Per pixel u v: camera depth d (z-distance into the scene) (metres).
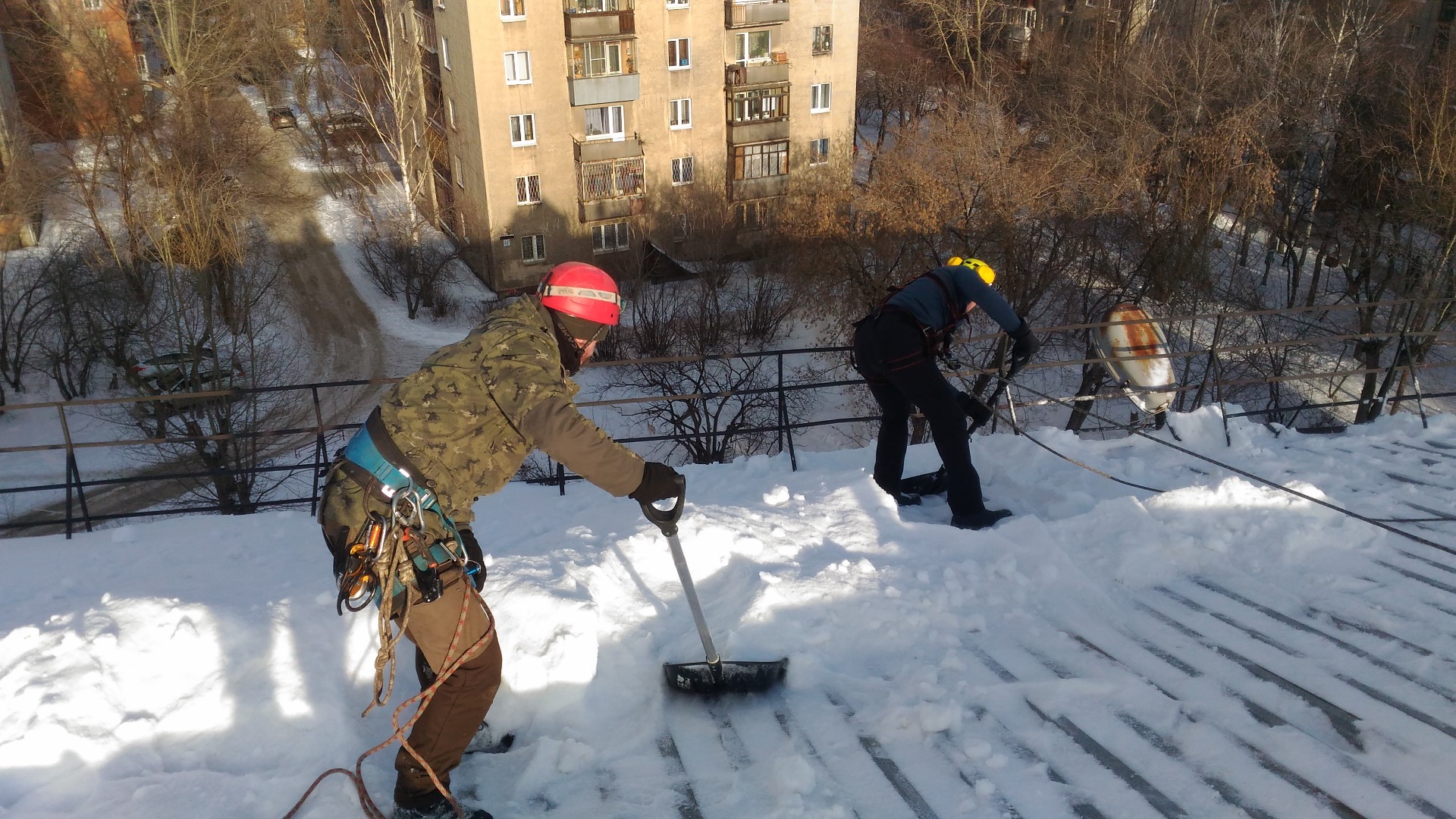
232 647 3.10
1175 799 2.63
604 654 3.24
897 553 4.14
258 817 2.58
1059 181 21.84
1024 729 2.96
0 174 27.28
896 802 2.63
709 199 29.62
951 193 21.50
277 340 26.83
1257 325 24.41
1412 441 6.05
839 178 25.72
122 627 3.16
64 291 23.55
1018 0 39.16
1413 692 3.11
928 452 6.15
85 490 21.47
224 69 32.06
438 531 2.42
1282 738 2.88
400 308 29.27
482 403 2.40
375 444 2.39
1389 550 4.26
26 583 4.45
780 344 26.81
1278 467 5.60
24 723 2.73
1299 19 26.75
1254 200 23.12
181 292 23.12
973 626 3.64
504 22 26.70
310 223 33.41
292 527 5.14
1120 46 29.56
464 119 28.75
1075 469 5.68
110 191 31.27
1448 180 20.94
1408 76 23.56
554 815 2.62
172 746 2.84
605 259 30.23
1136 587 4.04
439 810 2.55
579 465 2.43
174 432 21.30
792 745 2.90
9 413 24.12
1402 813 2.53
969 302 5.02
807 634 3.45
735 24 28.47
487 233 28.98
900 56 39.28
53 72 30.00
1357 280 24.14
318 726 2.89
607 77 27.80
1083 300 24.20
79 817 2.53
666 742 2.96
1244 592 3.93
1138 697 3.12
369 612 3.26
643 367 24.31
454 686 2.48
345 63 39.66
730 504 4.75
